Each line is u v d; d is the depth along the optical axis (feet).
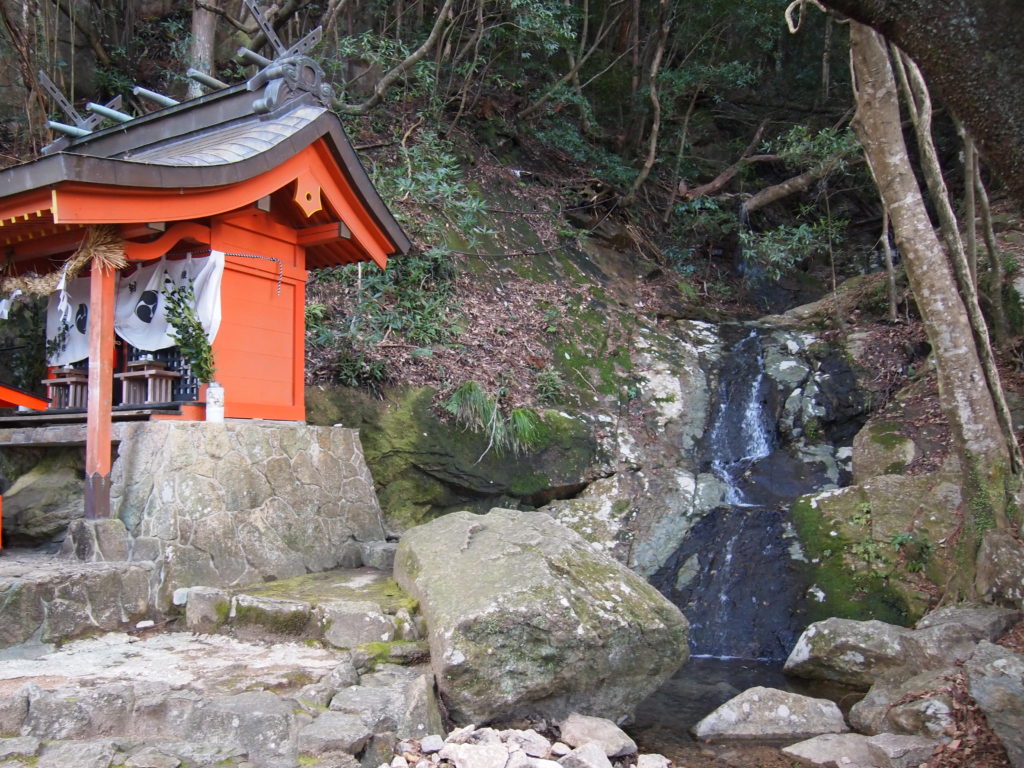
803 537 23.79
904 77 20.26
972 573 19.22
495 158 43.01
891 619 20.53
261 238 19.75
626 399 31.04
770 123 52.80
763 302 43.57
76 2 34.68
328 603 15.57
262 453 18.81
